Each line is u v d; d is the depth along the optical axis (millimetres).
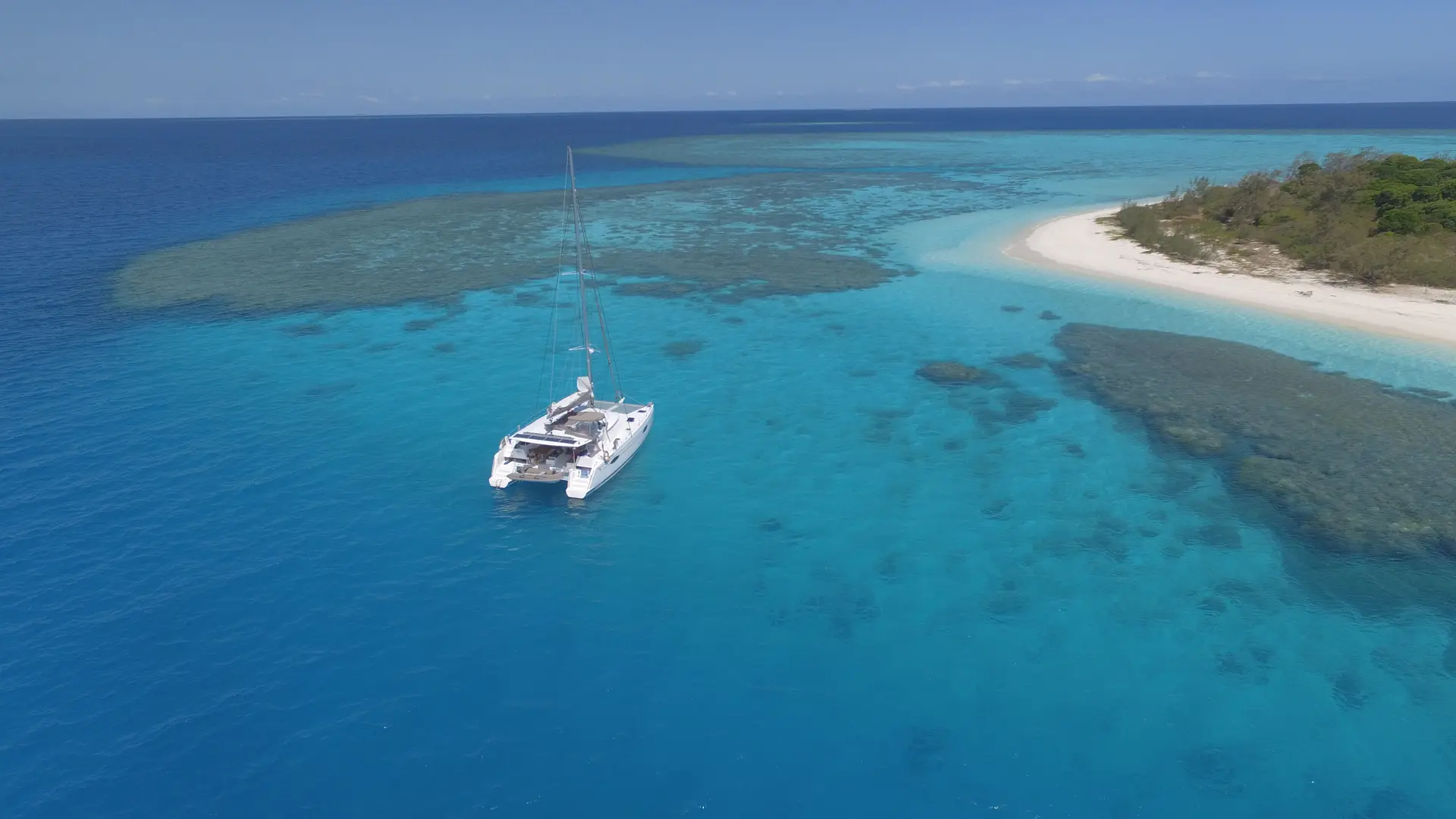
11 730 16484
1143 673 18047
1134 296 45531
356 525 24016
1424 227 46750
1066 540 23125
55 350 37719
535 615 20297
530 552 22859
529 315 44000
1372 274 44594
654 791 15328
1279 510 24188
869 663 18562
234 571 21719
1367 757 15727
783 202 82750
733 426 30609
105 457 27656
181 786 15359
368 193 92750
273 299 46562
